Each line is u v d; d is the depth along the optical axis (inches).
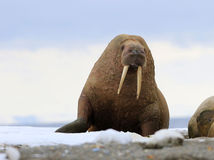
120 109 1263.5
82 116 1270.9
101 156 616.1
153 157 603.5
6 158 637.9
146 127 1269.7
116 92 1247.5
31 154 645.9
